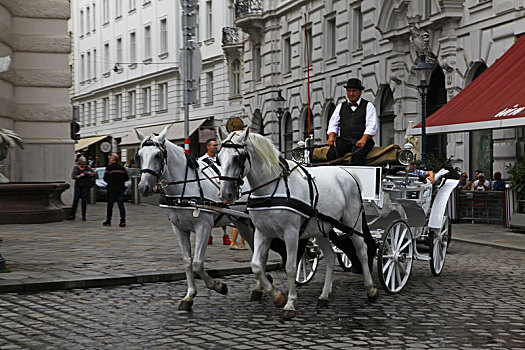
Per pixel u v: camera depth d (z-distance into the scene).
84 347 6.53
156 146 8.30
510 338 6.91
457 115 19.64
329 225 8.51
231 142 7.62
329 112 32.94
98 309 8.27
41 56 22.06
